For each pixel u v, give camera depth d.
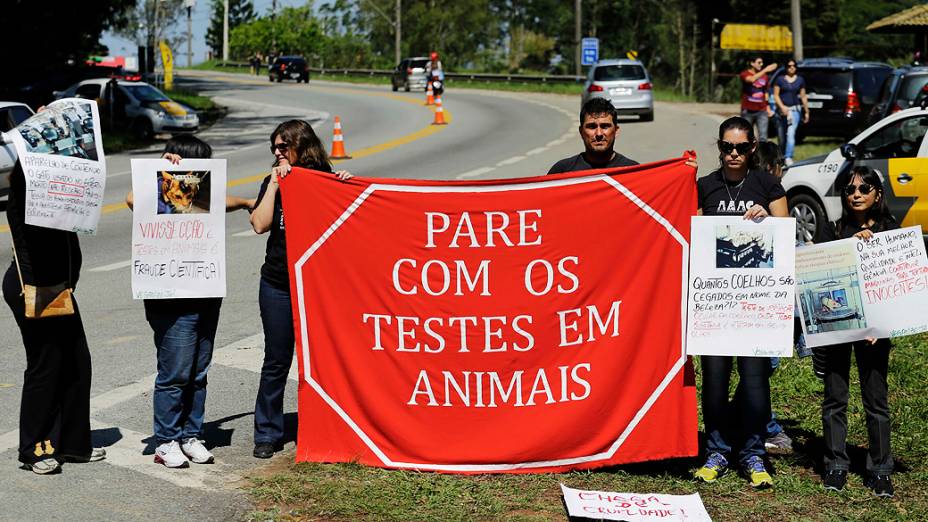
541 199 5.57
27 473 5.64
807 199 12.20
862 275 5.34
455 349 5.64
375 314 5.68
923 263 5.29
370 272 5.67
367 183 5.63
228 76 77.88
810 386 7.32
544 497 5.32
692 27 77.81
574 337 5.62
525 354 5.63
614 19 92.50
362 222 5.65
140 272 5.61
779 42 47.69
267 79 72.31
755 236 5.36
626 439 5.64
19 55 35.72
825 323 5.40
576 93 51.03
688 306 5.44
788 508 5.23
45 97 36.12
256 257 12.37
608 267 5.59
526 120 32.75
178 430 5.76
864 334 5.34
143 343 8.54
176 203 5.64
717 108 37.66
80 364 5.71
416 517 4.99
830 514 5.15
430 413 5.68
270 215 5.72
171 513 5.07
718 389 5.54
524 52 108.62
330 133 30.03
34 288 5.46
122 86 29.47
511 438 5.63
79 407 5.71
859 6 75.56
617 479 5.58
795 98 18.39
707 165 19.89
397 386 5.70
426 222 5.62
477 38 111.06
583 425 5.63
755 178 5.57
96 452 5.84
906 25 36.81
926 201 11.00
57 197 5.40
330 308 5.70
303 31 97.81
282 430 5.99
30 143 5.37
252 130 31.84
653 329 5.61
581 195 5.57
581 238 5.58
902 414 6.75
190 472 5.65
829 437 5.53
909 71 17.77
